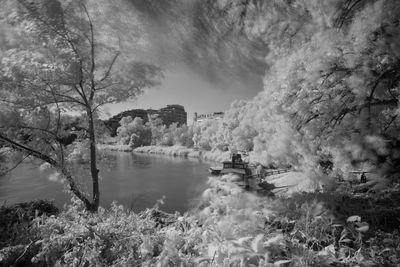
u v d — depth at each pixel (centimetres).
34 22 766
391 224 502
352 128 750
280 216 391
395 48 559
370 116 680
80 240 412
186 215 376
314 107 855
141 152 10419
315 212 372
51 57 824
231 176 339
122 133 13225
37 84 793
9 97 814
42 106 834
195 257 288
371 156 712
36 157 891
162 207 2205
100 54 902
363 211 544
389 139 692
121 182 3450
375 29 588
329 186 966
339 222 369
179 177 3862
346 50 683
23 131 849
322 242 327
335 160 885
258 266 239
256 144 2827
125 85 916
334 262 272
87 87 898
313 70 734
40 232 477
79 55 814
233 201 315
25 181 2919
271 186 2208
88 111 882
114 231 417
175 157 7988
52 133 856
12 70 720
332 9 639
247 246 250
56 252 388
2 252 433
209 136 8981
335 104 797
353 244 339
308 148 1055
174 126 12438
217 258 257
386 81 627
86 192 900
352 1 633
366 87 652
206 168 5031
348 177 1014
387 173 715
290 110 927
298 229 335
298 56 783
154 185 3219
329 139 833
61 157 884
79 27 832
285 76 861
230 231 277
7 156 865
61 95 844
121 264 338
